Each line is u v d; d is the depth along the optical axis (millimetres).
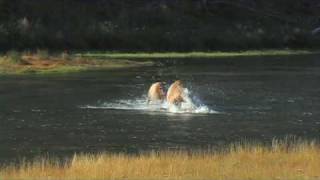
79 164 41594
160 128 67562
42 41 192375
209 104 86250
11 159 51594
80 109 81625
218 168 39875
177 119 73750
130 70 141000
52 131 65875
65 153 54406
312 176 37469
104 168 39750
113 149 56281
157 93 87188
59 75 129375
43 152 54938
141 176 37688
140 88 105562
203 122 71812
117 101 89125
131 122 71625
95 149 56281
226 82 115312
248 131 66125
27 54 160625
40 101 89000
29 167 42469
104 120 73000
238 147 51719
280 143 56062
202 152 52375
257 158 43781
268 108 83125
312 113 79188
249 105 85750
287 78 123125
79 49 197000
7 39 187375
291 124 70750
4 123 70812
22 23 197250
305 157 43688
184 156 45531
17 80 118750
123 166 40250
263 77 125250
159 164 41375
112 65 151625
